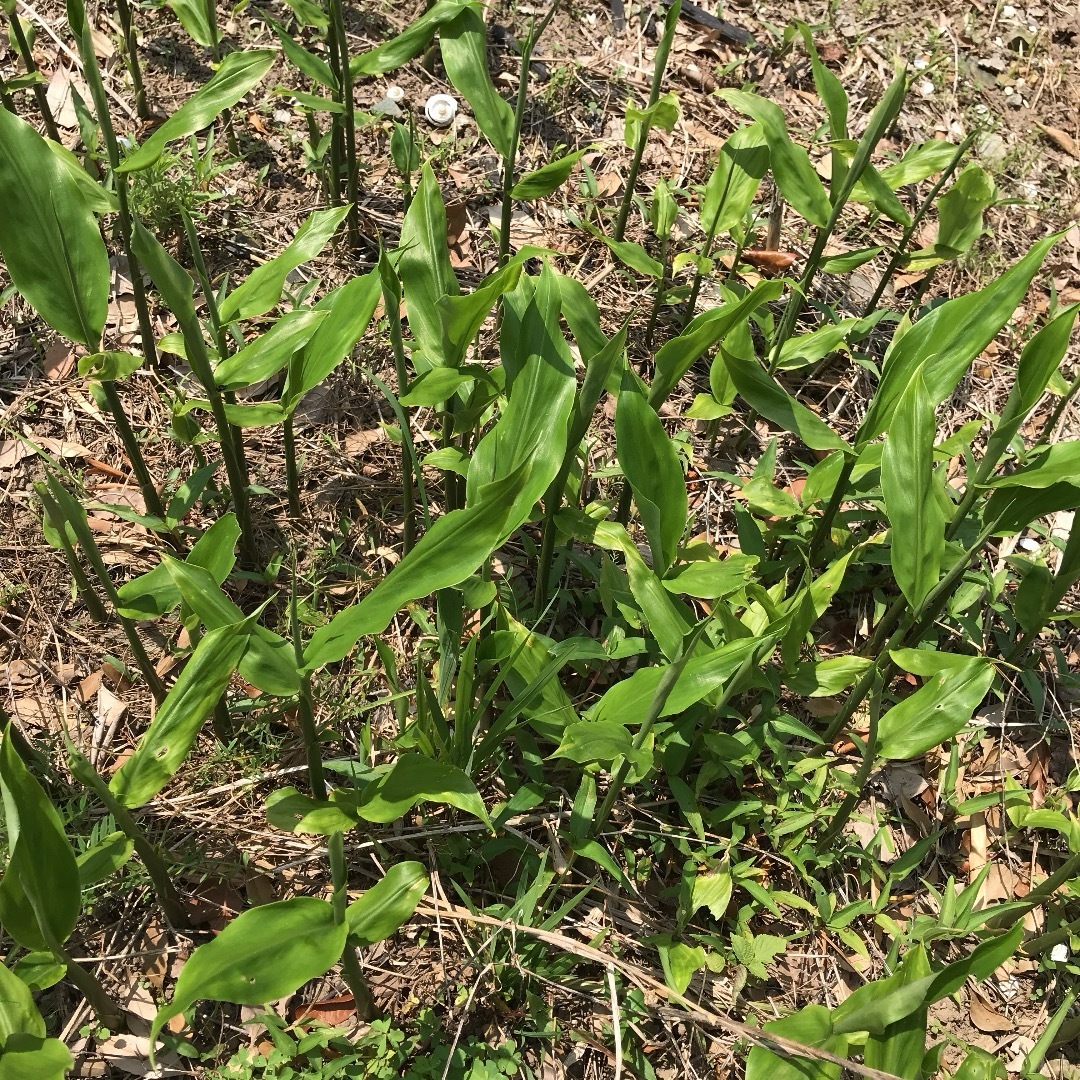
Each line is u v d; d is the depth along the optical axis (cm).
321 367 196
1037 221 374
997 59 417
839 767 245
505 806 209
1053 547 291
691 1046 200
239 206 312
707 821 224
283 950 147
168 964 196
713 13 394
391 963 200
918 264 341
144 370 276
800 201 256
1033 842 245
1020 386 189
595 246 331
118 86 324
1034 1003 223
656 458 207
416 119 343
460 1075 186
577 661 236
